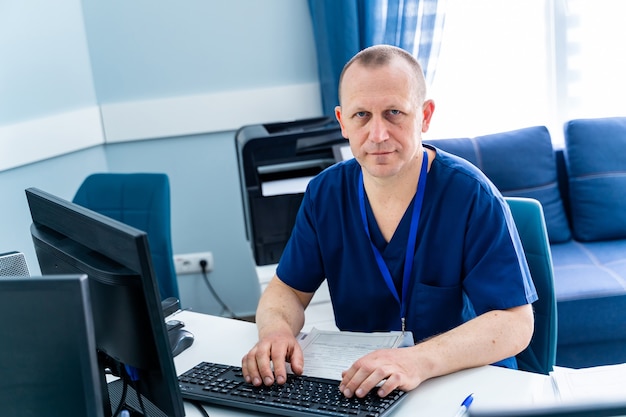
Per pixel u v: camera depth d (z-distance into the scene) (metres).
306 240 1.64
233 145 3.22
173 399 1.10
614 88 3.19
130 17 3.08
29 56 2.86
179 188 3.26
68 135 3.00
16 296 0.93
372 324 1.62
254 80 3.17
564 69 3.17
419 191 1.51
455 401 1.22
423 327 1.55
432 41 2.95
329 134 2.56
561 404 0.75
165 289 2.43
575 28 3.13
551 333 1.65
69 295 0.90
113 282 1.07
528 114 3.23
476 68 3.17
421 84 1.43
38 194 1.38
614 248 2.83
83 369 0.91
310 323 2.33
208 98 3.14
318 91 3.18
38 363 0.94
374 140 1.38
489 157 2.92
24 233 2.89
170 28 3.10
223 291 3.36
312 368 1.34
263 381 1.30
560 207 2.96
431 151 1.58
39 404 0.95
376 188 1.52
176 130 3.17
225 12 3.10
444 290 1.52
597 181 2.89
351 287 1.61
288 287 1.67
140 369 1.13
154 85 3.15
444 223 1.51
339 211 1.60
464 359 1.31
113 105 3.14
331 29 2.98
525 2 3.10
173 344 1.52
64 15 2.98
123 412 1.16
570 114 3.23
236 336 1.60
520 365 1.71
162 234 2.41
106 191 2.49
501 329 1.37
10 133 2.79
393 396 1.20
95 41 3.09
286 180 2.58
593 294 2.49
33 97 2.89
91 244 1.17
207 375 1.37
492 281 1.45
